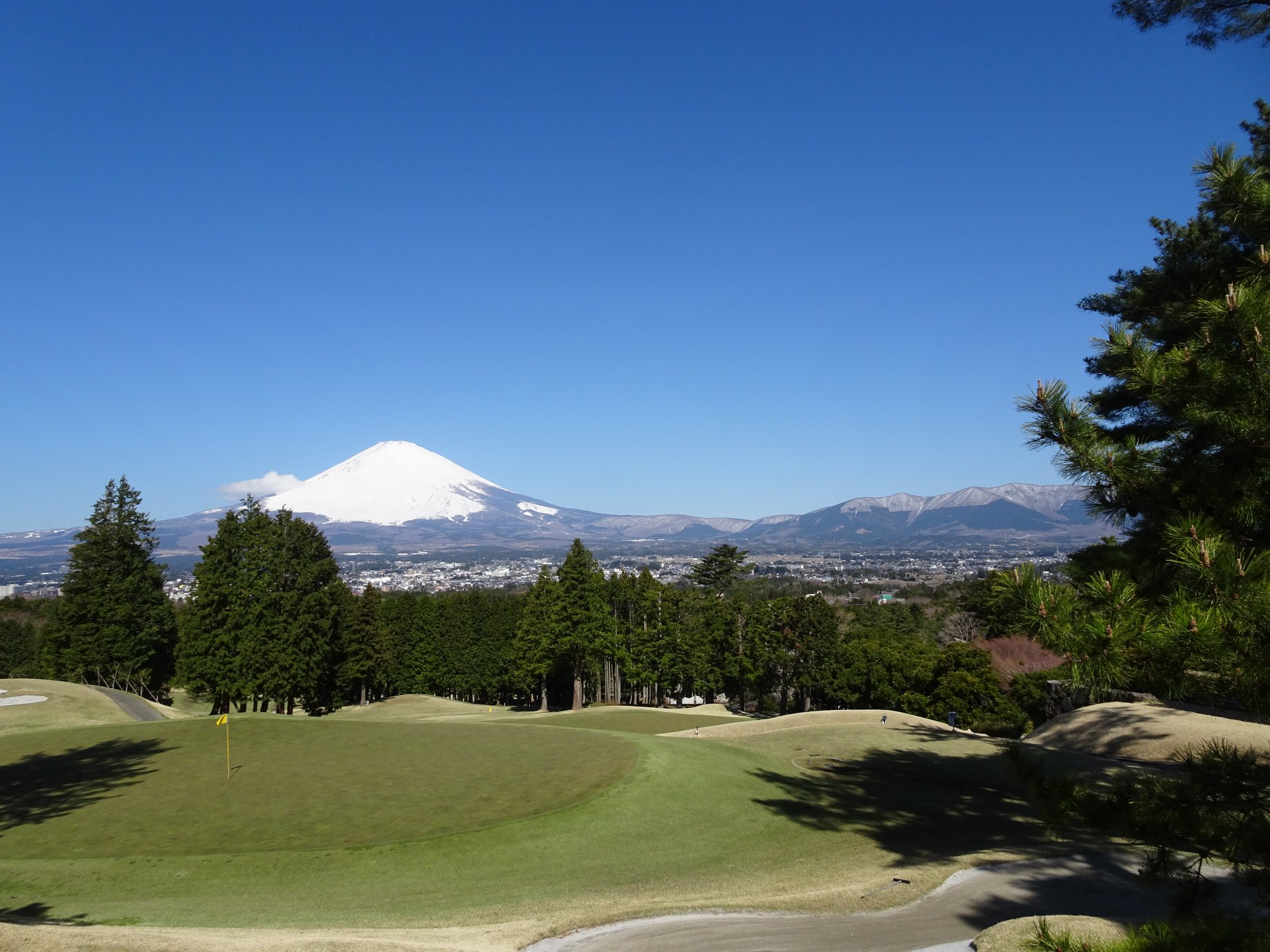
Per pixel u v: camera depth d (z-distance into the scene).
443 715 63.81
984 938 12.10
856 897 15.09
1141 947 6.84
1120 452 9.11
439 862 17.81
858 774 29.83
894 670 59.12
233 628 51.94
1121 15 15.63
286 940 12.22
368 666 73.50
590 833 20.00
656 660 71.12
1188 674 7.67
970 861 17.16
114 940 11.63
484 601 83.75
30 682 47.50
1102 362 9.53
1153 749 28.58
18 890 15.82
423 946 12.13
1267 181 9.56
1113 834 8.97
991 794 26.81
